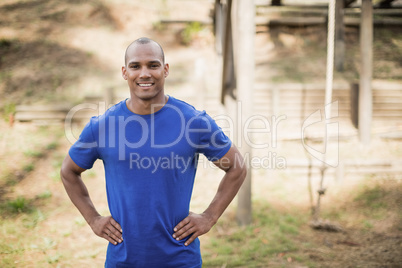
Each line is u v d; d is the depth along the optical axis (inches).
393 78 337.4
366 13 266.7
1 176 234.1
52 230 181.0
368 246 168.7
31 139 276.5
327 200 219.9
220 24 378.6
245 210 189.0
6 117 294.2
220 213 78.2
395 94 303.1
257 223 192.7
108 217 76.2
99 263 154.0
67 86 335.6
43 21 422.6
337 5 356.8
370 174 243.0
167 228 73.5
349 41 404.5
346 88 304.0
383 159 251.1
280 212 206.4
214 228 187.9
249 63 179.9
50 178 235.9
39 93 325.4
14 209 198.7
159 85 71.7
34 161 251.8
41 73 349.4
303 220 197.6
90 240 173.8
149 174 71.5
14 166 245.0
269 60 381.7
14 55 372.2
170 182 72.4
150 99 71.2
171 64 377.4
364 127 272.2
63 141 276.5
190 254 75.6
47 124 294.8
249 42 177.9
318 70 357.1
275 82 333.1
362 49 269.1
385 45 395.2
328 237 179.2
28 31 405.4
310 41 404.8
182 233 74.2
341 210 209.0
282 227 186.7
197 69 291.7
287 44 403.9
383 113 303.7
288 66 366.0
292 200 220.5
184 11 458.3
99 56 381.7
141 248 72.9
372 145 271.9
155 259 73.2
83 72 355.6
